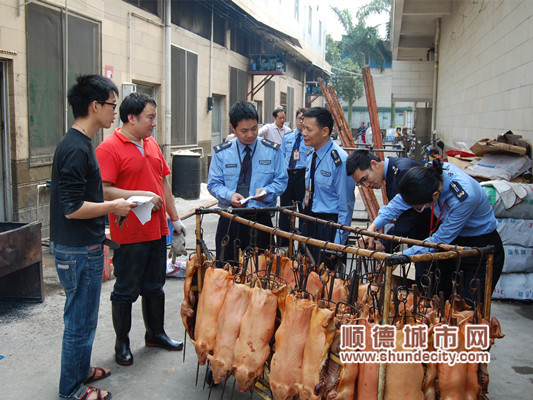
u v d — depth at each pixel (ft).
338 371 7.80
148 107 10.65
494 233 10.19
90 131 9.04
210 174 12.18
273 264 10.09
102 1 26.07
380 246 10.75
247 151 11.99
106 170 10.49
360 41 120.06
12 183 19.88
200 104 40.88
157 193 11.22
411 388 7.24
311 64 82.79
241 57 51.26
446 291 10.87
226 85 47.03
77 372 9.48
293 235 9.04
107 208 8.91
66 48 22.75
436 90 45.03
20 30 19.75
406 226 11.08
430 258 7.69
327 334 7.69
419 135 52.08
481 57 25.95
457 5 34.37
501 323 13.65
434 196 9.29
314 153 13.30
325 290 9.36
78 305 9.28
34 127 20.92
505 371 11.16
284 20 68.74
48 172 21.89
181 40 36.83
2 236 12.84
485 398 8.05
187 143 38.45
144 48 30.94
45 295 15.24
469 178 9.73
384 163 11.58
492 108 23.27
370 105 19.81
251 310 8.54
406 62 51.98
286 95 73.87
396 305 7.62
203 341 9.06
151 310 11.71
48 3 21.52
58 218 9.06
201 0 39.81
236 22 48.03
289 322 8.13
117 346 11.18
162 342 11.87
